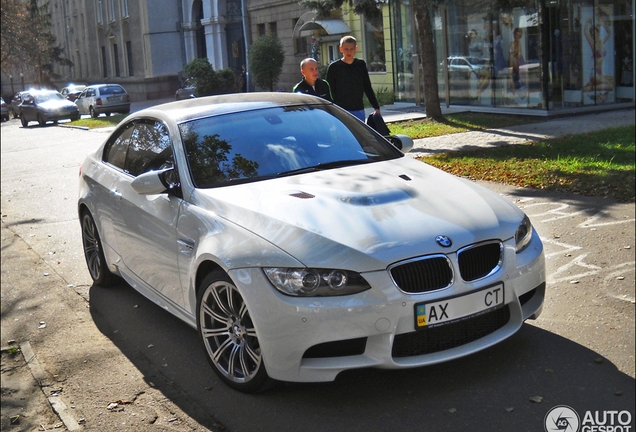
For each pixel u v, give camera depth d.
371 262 3.40
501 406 3.52
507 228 3.81
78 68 65.94
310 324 3.38
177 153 4.57
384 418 3.47
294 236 3.58
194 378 4.13
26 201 11.27
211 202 4.12
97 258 5.94
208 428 3.53
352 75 8.75
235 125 4.80
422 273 3.46
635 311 4.65
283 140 4.71
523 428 3.30
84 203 5.89
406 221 3.66
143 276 4.93
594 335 4.31
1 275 6.78
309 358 3.51
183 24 47.12
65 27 68.88
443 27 20.19
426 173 4.48
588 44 16.97
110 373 4.30
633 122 14.31
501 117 17.31
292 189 4.07
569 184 8.50
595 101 17.28
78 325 5.19
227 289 3.77
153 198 4.66
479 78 19.11
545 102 16.72
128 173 5.24
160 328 5.00
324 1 17.27
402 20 22.31
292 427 3.46
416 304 3.41
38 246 7.91
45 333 5.09
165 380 4.14
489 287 3.60
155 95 47.72
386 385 3.81
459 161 10.85
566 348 4.15
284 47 34.19
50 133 27.48
